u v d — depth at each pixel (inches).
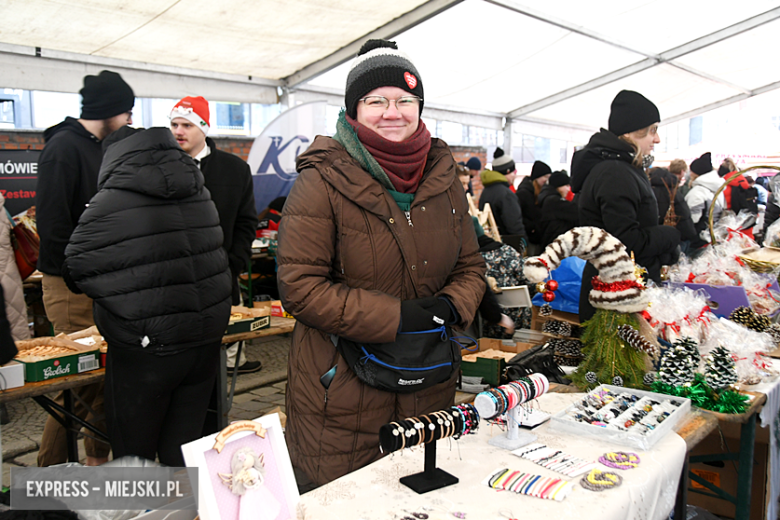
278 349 222.5
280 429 49.3
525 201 261.4
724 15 292.4
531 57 301.6
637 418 68.6
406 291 67.0
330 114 283.0
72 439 104.1
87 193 101.3
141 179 74.8
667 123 472.1
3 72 184.4
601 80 354.0
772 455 92.8
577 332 116.7
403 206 67.1
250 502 44.9
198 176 82.4
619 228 102.1
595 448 61.4
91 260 74.4
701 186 240.5
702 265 124.8
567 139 436.8
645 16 279.7
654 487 54.6
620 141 106.2
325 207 64.0
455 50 278.5
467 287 70.8
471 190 229.3
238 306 122.2
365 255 64.8
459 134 395.9
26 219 115.8
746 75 389.4
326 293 61.7
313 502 48.9
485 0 228.4
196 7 181.0
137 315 75.3
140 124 267.6
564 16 264.8
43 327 183.2
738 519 85.1
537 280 78.0
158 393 79.5
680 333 88.4
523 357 100.4
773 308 117.0
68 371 88.4
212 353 86.0
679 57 337.4
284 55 233.3
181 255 77.9
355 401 65.1
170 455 85.7
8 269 111.5
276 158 240.5
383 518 46.3
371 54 67.2
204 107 114.6
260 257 223.0
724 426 94.9
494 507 48.0
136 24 185.3
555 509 47.7
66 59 196.5
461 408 55.2
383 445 49.6
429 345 64.1
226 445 45.8
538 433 65.7
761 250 138.9
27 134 208.7
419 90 67.6
